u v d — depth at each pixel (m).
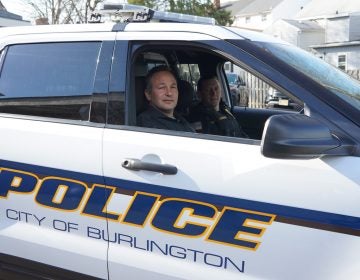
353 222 2.04
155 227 2.42
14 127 2.78
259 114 4.01
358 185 2.04
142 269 2.45
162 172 2.38
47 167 2.66
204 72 3.75
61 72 2.76
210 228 2.30
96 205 2.55
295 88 2.25
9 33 2.97
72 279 2.67
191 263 2.36
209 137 2.38
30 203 2.73
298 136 1.98
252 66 2.35
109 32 2.68
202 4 25.59
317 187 2.11
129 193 2.47
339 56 32.88
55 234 2.68
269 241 2.19
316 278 2.11
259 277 2.22
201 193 2.31
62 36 2.80
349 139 2.11
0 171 2.80
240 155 2.27
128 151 2.47
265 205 2.19
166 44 2.55
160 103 2.80
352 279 2.03
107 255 2.54
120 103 2.57
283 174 2.17
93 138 2.57
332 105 2.18
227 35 2.46
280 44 2.69
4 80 2.91
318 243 2.10
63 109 2.72
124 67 2.59
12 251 2.81
